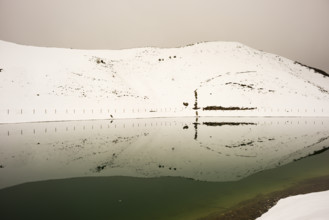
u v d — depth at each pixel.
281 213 9.05
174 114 71.38
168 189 13.11
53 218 9.66
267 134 34.28
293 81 107.31
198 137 31.61
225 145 26.38
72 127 41.75
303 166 17.25
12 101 59.94
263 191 12.24
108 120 56.84
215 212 9.90
